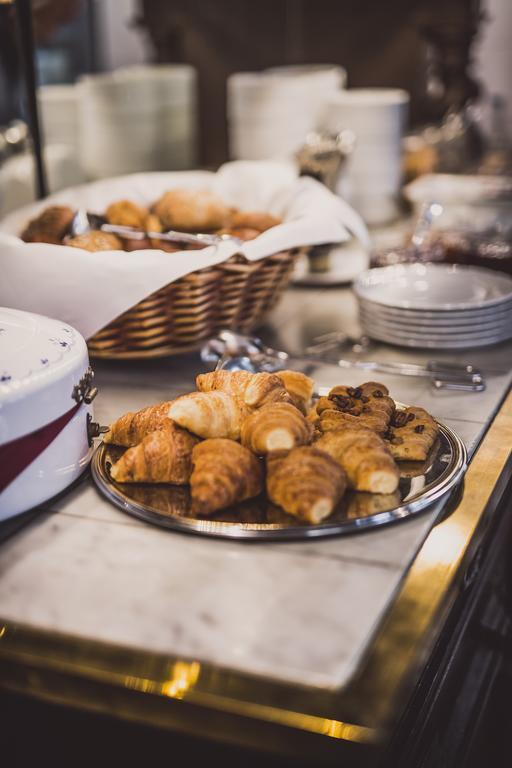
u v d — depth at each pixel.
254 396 0.86
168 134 2.60
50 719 0.67
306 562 0.73
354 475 0.81
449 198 2.14
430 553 0.75
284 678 0.59
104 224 1.34
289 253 1.28
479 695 1.04
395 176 2.14
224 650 0.62
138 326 1.15
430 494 0.81
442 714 0.88
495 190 2.13
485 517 0.82
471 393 1.12
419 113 3.02
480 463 0.92
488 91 3.65
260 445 0.79
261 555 0.74
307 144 1.75
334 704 0.57
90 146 2.50
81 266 1.09
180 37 3.16
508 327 1.32
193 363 1.27
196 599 0.68
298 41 3.08
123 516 0.81
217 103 3.22
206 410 0.83
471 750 0.98
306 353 1.28
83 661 0.62
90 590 0.70
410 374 1.19
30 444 0.79
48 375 0.80
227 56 3.15
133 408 1.09
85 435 0.88
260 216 1.37
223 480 0.77
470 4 2.79
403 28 2.93
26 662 0.63
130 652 0.62
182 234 1.27
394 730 0.66
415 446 0.88
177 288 1.13
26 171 2.14
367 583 0.70
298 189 1.47
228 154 3.27
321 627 0.64
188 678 0.60
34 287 1.10
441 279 1.44
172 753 0.65
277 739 0.58
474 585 0.96
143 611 0.67
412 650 0.62
